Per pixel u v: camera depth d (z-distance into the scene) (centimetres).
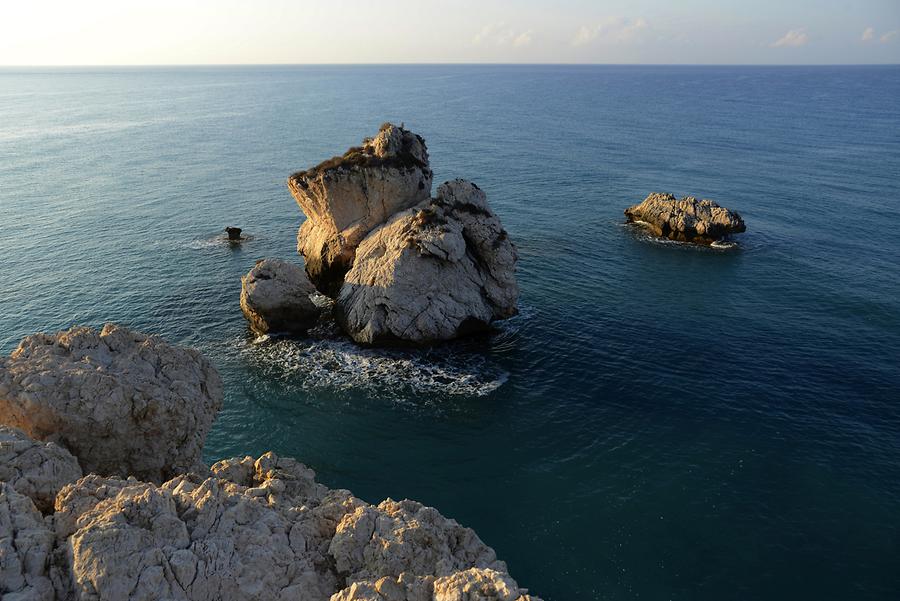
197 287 5744
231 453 3506
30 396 2038
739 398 4047
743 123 18550
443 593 1488
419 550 1736
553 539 2914
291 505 1964
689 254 6919
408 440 3647
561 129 17150
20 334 4722
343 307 4900
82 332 2442
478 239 4969
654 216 7694
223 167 11638
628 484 3275
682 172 11219
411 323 4572
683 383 4228
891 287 5931
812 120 19212
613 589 2647
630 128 17412
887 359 4541
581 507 3116
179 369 2461
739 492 3212
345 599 1508
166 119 19912
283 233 7562
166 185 10038
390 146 5491
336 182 5378
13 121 18762
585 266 6500
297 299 4816
